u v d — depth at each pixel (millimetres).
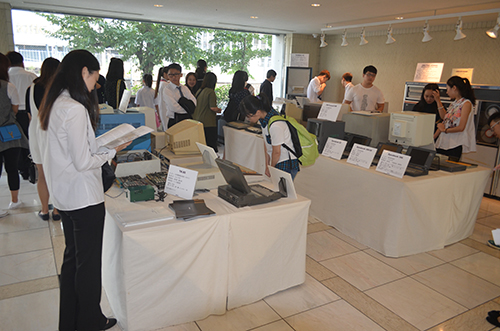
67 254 1835
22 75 4250
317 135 3699
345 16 6449
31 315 2137
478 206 3504
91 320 1861
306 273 2746
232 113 5488
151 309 1938
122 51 8312
